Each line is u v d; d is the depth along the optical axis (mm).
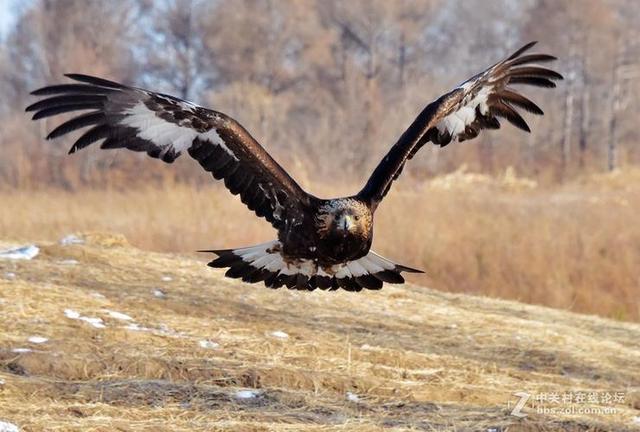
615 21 63844
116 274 12805
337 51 61438
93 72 53812
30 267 12516
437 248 19469
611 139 58938
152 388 9312
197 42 62031
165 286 12586
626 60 64625
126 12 59812
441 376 10742
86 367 9578
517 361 11805
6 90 57969
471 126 9594
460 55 70000
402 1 61250
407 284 15188
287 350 10820
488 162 54531
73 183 32312
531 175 52906
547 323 13594
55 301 11141
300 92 59875
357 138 47344
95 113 8633
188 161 36188
